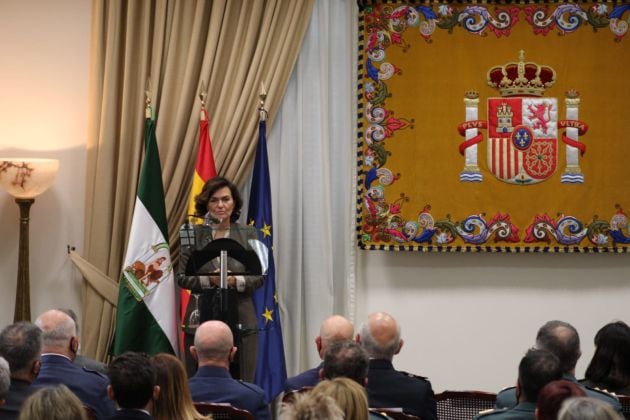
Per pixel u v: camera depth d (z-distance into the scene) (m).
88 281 8.74
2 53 9.03
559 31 8.97
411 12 8.96
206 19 8.90
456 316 9.07
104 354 8.73
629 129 8.96
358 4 8.97
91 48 8.91
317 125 8.97
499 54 8.97
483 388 9.06
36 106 9.03
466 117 8.95
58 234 9.00
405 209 8.93
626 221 8.95
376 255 9.07
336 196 9.03
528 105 8.95
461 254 9.09
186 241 7.34
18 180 8.45
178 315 8.76
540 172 8.95
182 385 4.70
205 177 8.55
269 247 8.53
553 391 3.96
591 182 8.95
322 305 8.88
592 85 8.96
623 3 8.96
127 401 4.37
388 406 5.58
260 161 8.61
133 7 8.80
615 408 5.16
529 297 9.08
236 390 5.45
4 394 4.29
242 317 7.75
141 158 8.80
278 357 8.42
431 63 8.95
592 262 9.12
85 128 9.02
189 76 8.80
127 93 8.78
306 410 3.52
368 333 5.67
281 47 8.87
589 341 9.08
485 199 8.95
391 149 8.95
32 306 8.98
